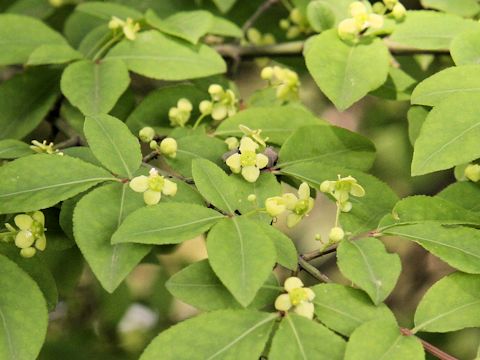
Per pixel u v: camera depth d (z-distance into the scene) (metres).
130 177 0.28
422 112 0.31
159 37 0.33
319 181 0.29
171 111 0.33
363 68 0.30
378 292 0.26
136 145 0.28
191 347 0.25
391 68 0.33
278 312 0.26
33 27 0.34
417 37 0.32
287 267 0.27
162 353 0.25
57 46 0.33
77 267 0.33
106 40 0.34
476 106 0.28
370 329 0.25
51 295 0.28
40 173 0.27
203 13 0.33
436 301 0.26
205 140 0.31
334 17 0.33
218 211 0.27
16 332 0.26
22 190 0.27
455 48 0.30
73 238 0.28
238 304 0.26
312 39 0.34
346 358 0.25
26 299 0.26
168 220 0.26
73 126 0.34
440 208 0.28
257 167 0.29
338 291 0.26
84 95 0.32
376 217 0.29
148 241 0.26
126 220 0.26
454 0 0.34
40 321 0.26
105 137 0.28
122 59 0.33
